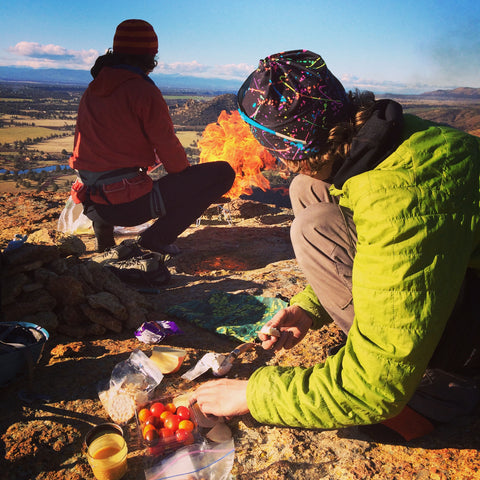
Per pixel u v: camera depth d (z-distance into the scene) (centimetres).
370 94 137
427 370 155
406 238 117
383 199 119
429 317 118
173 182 339
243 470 161
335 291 177
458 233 121
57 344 240
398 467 157
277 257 427
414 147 124
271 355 232
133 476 157
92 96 309
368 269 121
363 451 167
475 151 130
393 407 126
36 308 246
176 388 207
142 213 335
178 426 170
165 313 283
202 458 159
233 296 299
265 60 139
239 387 156
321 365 143
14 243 259
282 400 137
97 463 149
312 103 127
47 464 160
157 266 332
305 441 175
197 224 542
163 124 315
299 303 198
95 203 336
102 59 315
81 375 212
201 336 256
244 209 596
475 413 179
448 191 121
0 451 163
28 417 182
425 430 169
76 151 320
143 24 311
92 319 250
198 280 348
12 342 213
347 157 128
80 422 181
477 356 144
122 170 318
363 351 124
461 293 137
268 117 133
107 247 389
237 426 185
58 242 306
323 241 175
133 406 189
